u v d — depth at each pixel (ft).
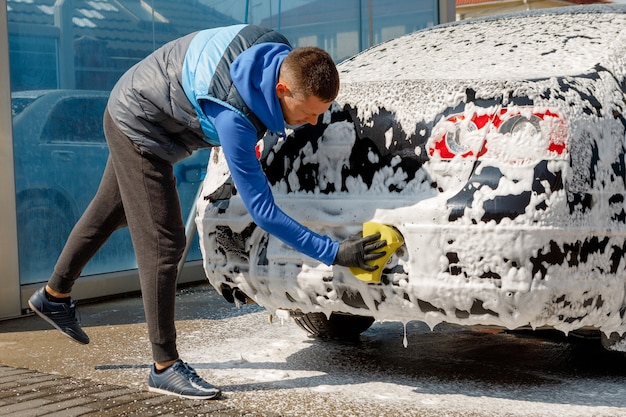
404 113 10.00
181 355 13.23
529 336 14.61
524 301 9.41
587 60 11.05
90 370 12.38
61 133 18.37
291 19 24.08
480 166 9.53
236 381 11.52
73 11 18.58
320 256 9.89
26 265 17.61
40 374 11.89
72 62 18.58
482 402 10.42
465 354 13.26
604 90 10.44
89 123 18.99
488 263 9.41
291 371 12.13
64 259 11.89
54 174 18.20
